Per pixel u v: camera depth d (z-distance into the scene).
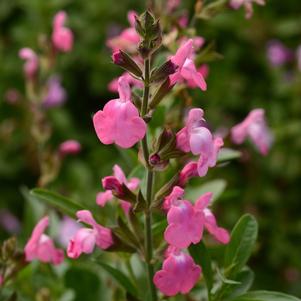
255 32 0.88
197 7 0.49
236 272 0.40
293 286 0.74
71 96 0.92
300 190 0.81
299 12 0.90
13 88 0.92
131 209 0.40
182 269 0.38
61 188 0.78
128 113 0.36
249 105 0.87
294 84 0.84
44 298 0.48
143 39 0.38
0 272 0.44
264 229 0.76
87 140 0.89
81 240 0.40
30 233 0.51
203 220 0.38
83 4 0.93
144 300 0.41
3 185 0.87
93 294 0.47
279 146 0.81
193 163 0.39
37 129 0.62
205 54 0.46
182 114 0.46
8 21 0.96
